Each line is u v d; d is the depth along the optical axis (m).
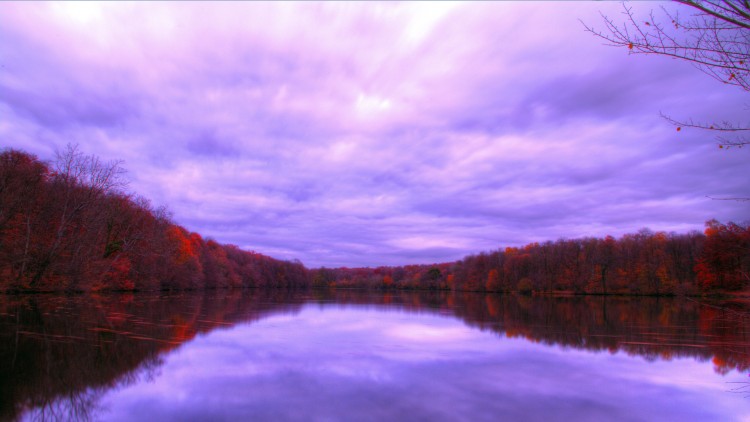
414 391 11.20
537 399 10.87
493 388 11.70
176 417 8.91
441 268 163.62
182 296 49.53
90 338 16.27
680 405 10.66
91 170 41.16
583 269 92.19
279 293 78.38
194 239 85.38
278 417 9.07
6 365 11.97
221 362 13.70
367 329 23.02
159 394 10.32
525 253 110.56
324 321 26.50
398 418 9.23
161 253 55.53
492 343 19.02
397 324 25.95
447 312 36.19
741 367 14.74
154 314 25.98
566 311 39.16
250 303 41.66
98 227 42.56
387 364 14.17
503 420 9.34
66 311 24.67
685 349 18.09
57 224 39.03
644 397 11.23
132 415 8.95
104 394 10.18
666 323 28.08
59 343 14.98
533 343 19.22
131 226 50.84
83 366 12.33
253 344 17.03
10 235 34.94
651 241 85.12
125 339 16.59
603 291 87.44
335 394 10.74
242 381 11.62
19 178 35.50
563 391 11.61
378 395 10.76
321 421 8.91
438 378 12.56
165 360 13.65
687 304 50.91
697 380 12.98
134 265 53.78
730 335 22.39
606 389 11.89
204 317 25.92
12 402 9.44
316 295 72.94
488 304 50.56
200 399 10.06
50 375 11.34
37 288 36.62
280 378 12.04
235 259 117.06
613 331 23.66
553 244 101.69
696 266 60.56
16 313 22.47
